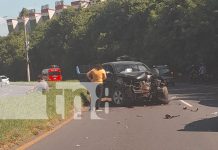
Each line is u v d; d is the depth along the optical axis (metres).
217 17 46.44
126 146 12.19
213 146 11.85
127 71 23.53
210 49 47.66
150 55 60.47
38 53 98.56
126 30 72.56
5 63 105.81
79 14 88.00
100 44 75.62
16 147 12.40
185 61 53.59
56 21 91.56
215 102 23.20
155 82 23.12
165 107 21.80
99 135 14.20
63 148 12.16
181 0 55.69
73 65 86.44
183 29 50.59
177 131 14.48
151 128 15.32
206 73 47.94
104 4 83.62
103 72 22.73
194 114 18.59
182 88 38.50
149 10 67.06
